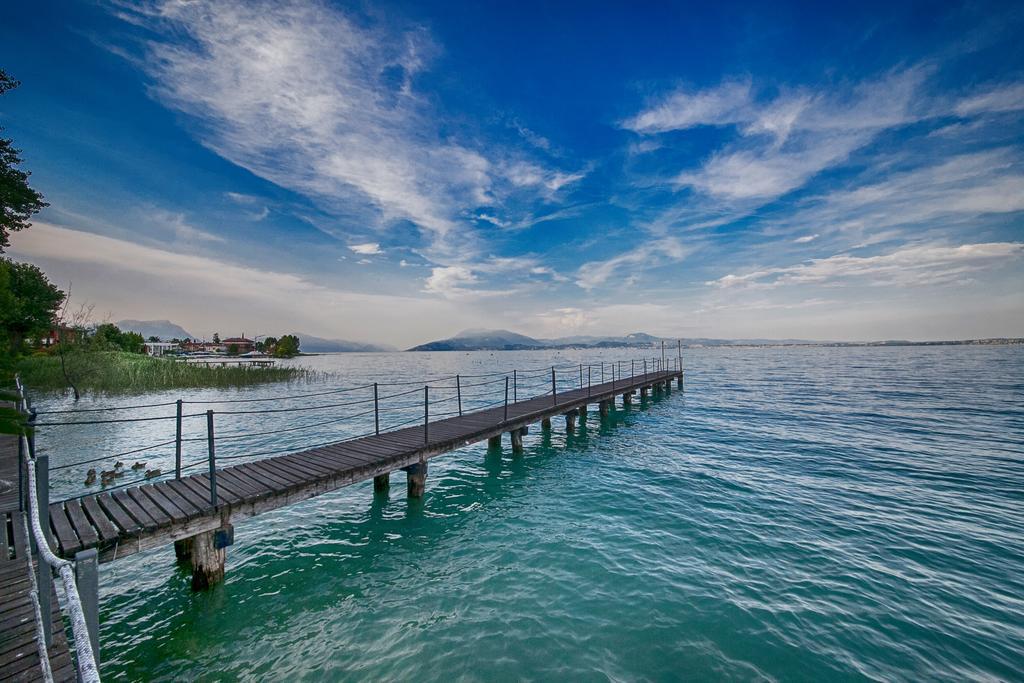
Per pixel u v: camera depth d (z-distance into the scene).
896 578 7.19
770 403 26.81
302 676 5.32
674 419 22.22
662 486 11.90
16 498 7.27
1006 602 6.54
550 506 10.70
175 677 5.30
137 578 7.53
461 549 8.52
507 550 8.44
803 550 8.16
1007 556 7.84
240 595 7.00
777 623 6.16
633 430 19.75
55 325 36.38
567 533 9.13
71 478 13.07
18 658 3.73
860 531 8.91
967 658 5.47
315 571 7.73
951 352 119.38
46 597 3.92
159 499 7.42
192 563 7.21
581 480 12.71
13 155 18.77
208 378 37.31
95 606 3.29
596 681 5.20
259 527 9.61
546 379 49.91
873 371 51.03
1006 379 38.12
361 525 9.70
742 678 5.22
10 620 4.21
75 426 21.47
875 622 6.14
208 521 7.04
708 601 6.67
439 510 10.55
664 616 6.34
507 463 14.83
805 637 5.88
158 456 15.89
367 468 9.56
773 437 17.56
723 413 23.64
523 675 5.31
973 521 9.32
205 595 6.99
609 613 6.44
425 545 8.70
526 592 7.01
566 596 6.88
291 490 8.12
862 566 7.58
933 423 19.53
